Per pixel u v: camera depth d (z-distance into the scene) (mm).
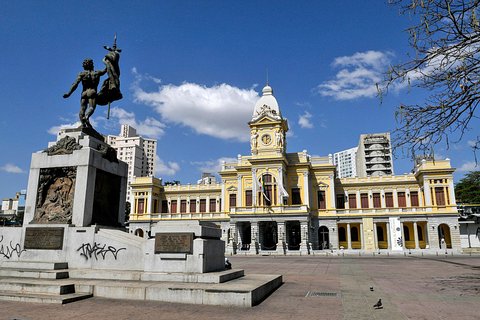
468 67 11000
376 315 10344
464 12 9953
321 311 10719
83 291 11961
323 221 67500
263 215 62219
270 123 69188
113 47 18297
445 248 58875
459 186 85500
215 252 14039
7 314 9492
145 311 9961
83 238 14391
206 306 10766
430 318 10109
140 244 13797
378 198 70000
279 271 24922
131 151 137250
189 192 80125
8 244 15102
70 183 15523
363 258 44031
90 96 17234
